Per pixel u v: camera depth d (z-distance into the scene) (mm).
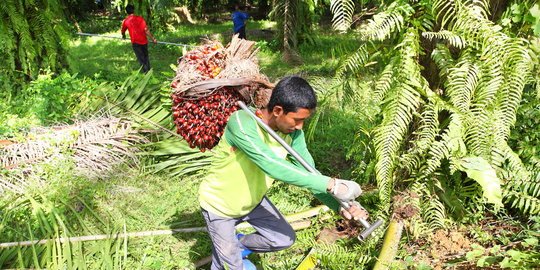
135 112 5516
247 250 2834
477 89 2955
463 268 2795
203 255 3346
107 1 20391
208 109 2492
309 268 3037
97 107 5688
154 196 4168
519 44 2865
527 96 3414
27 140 4730
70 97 5898
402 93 2928
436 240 3119
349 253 2971
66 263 3141
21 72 6602
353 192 2078
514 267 2412
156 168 4586
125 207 3965
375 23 2830
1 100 6207
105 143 4836
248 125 2152
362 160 3949
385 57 3156
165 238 3533
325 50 11539
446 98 3234
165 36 14953
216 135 2561
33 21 6535
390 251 2885
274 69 9516
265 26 17844
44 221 3283
